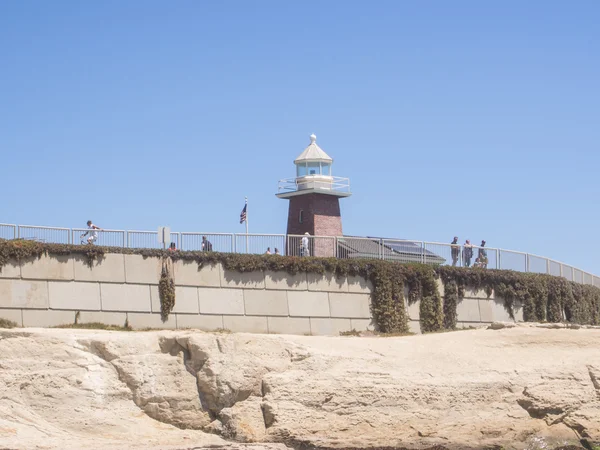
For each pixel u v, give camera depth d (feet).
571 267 237.25
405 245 201.57
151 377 137.18
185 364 139.33
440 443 141.08
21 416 129.29
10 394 130.62
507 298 210.59
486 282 207.31
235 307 175.83
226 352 139.44
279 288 180.65
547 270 226.58
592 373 153.28
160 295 170.19
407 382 144.56
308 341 149.79
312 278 184.34
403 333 188.85
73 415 131.64
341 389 140.05
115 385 135.64
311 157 251.39
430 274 196.95
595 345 160.76
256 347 141.59
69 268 163.94
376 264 191.11
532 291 215.31
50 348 135.33
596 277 253.85
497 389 148.46
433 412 143.54
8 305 157.69
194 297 172.86
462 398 146.00
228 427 136.15
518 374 151.02
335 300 185.98
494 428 144.97
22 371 132.57
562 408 148.97
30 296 159.74
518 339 159.22
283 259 181.06
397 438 140.26
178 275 172.24
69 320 162.30
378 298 190.08
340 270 187.01
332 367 143.23
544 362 155.22
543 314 216.54
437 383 146.00
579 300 230.68
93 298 164.86
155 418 136.26
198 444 130.72
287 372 140.56
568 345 160.04
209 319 173.06
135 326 166.81
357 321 187.52
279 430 135.03
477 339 158.71
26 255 160.25
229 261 176.35
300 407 137.39
